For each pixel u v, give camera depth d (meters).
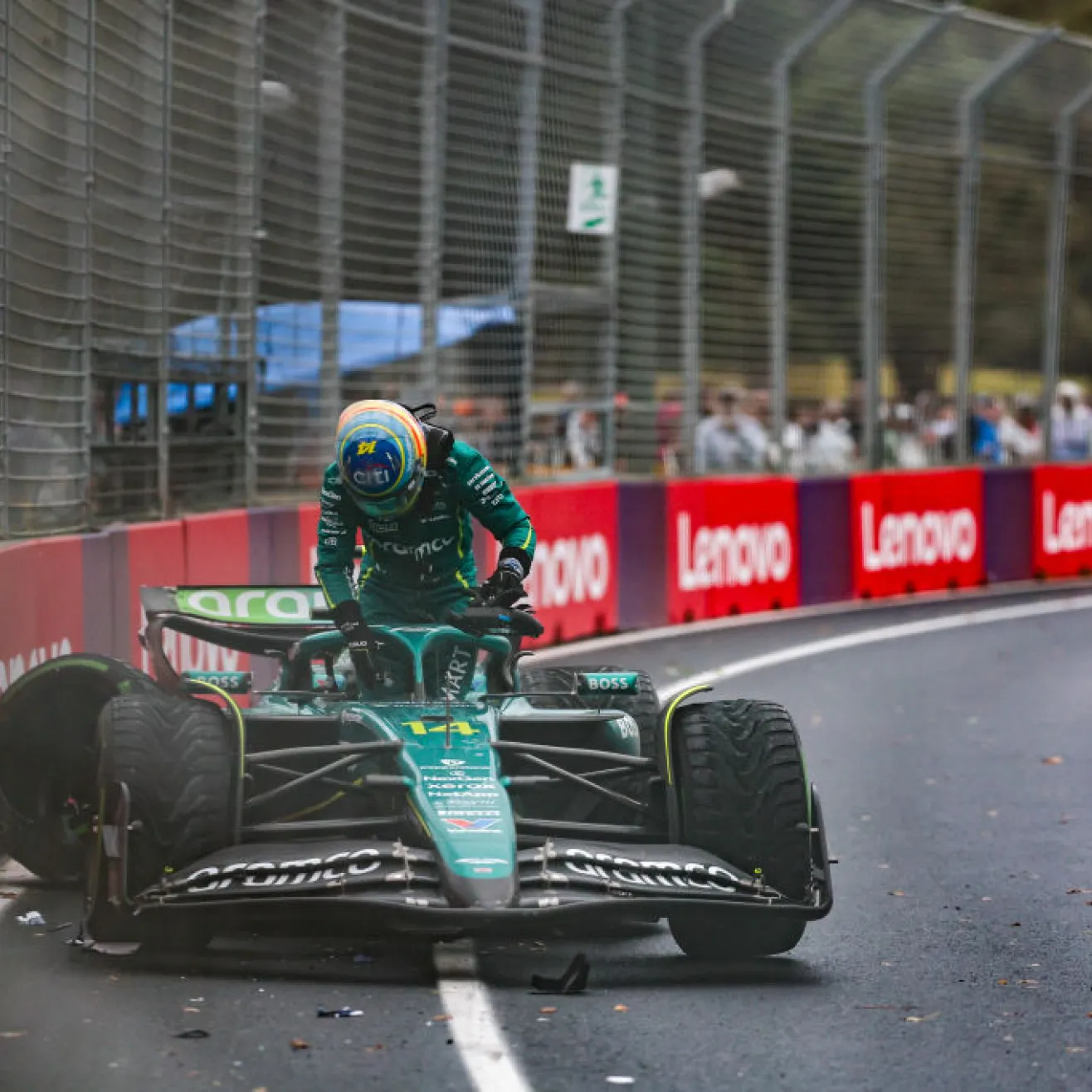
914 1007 21.98
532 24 60.84
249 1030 19.73
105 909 22.30
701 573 68.38
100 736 22.73
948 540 80.88
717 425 71.25
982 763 42.03
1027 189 83.81
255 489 49.09
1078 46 81.38
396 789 22.98
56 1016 20.14
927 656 60.84
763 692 52.47
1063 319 86.38
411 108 56.44
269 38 49.78
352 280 54.16
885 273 77.25
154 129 44.09
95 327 40.88
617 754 24.81
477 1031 19.97
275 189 49.97
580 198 62.78
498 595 25.98
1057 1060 19.81
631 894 21.91
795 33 71.38
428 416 26.78
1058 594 80.38
